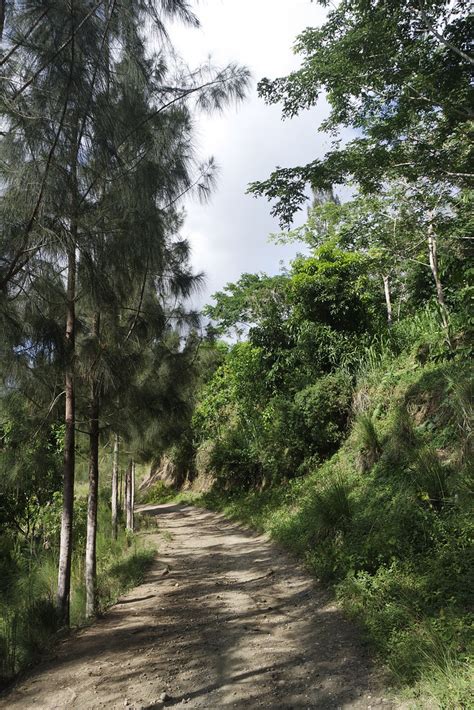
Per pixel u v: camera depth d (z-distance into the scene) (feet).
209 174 23.44
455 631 11.58
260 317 62.18
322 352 45.85
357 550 19.89
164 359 26.96
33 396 19.39
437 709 9.46
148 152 19.56
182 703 11.53
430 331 34.71
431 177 30.42
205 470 83.87
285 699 11.23
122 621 19.40
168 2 16.12
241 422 66.18
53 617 18.48
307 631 15.71
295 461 43.91
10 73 14.39
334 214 52.70
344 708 10.44
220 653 14.66
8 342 14.60
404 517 19.31
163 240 20.29
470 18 25.00
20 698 12.52
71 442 20.79
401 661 11.41
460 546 15.69
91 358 19.07
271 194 30.99
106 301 18.08
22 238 14.12
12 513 34.14
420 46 27.04
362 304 49.47
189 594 23.18
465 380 24.61
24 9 14.11
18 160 14.46
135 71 17.62
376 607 14.98
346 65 28.43
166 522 61.31
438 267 37.09
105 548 35.76
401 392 31.81
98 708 11.52
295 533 29.78
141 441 27.53
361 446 30.68
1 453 21.02
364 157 29.66
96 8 14.78
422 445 25.13
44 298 15.76
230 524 49.19
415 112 29.12
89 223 16.46
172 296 25.50
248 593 21.98
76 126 15.23
